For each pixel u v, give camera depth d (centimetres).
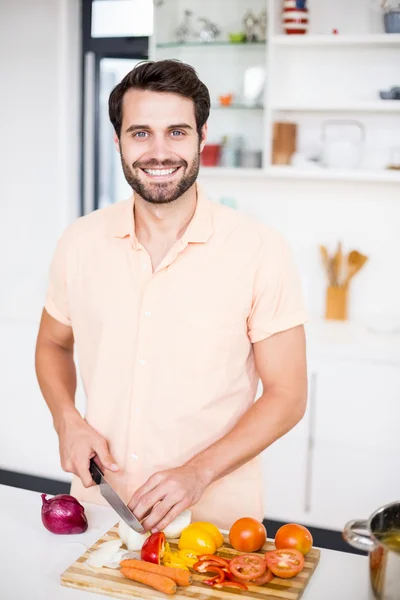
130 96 141
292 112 333
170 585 118
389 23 302
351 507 298
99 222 161
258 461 162
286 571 121
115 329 155
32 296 372
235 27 318
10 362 344
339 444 296
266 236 154
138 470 154
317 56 327
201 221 151
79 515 141
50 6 350
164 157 141
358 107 305
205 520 157
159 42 326
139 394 152
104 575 123
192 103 142
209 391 152
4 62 362
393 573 103
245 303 152
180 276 151
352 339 301
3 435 351
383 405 288
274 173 316
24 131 364
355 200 334
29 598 119
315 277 345
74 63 358
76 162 368
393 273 334
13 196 371
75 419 156
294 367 154
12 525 144
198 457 142
